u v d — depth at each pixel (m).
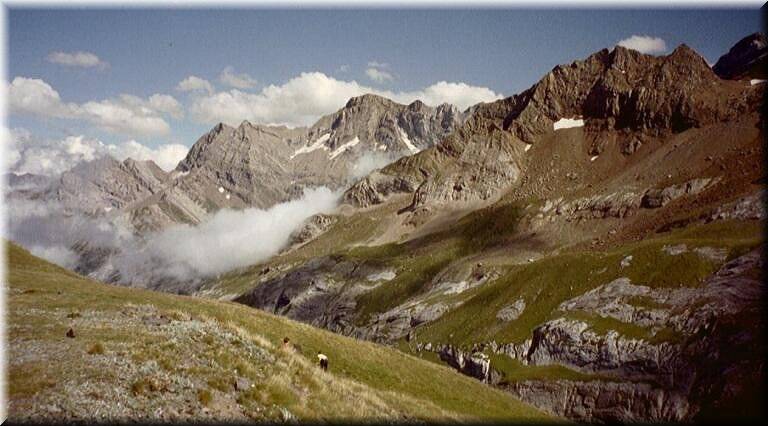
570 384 144.25
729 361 112.62
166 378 28.31
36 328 34.09
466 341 195.50
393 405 38.09
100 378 26.64
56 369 26.84
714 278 140.75
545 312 178.75
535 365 163.25
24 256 76.94
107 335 33.91
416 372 53.88
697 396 114.88
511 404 55.00
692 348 124.62
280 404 29.59
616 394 133.50
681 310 137.12
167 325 38.53
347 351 52.56
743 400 102.19
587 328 153.62
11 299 43.88
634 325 143.88
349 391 36.81
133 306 45.09
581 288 176.88
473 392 54.09
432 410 41.09
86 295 50.69
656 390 125.56
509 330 183.50
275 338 49.16
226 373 31.22
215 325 41.00
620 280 163.00
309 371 37.28
